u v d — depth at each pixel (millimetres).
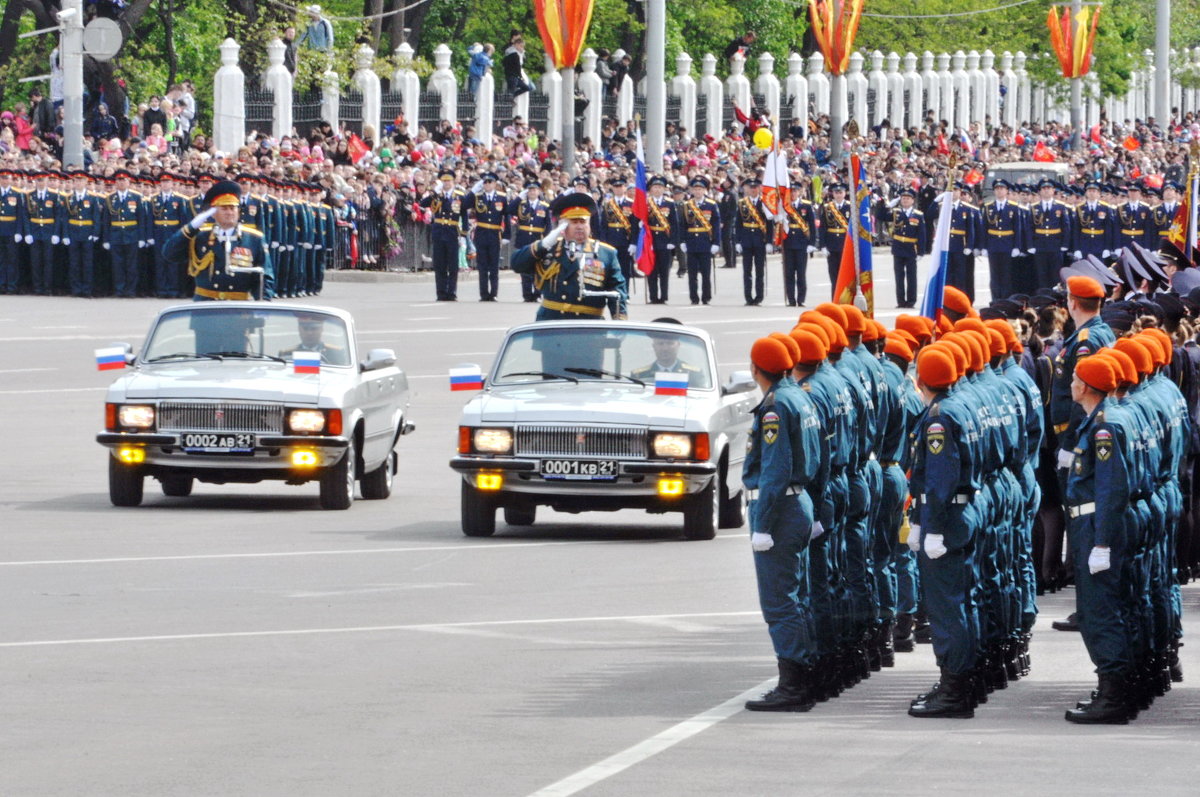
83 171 98000
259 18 138375
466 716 26547
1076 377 28078
